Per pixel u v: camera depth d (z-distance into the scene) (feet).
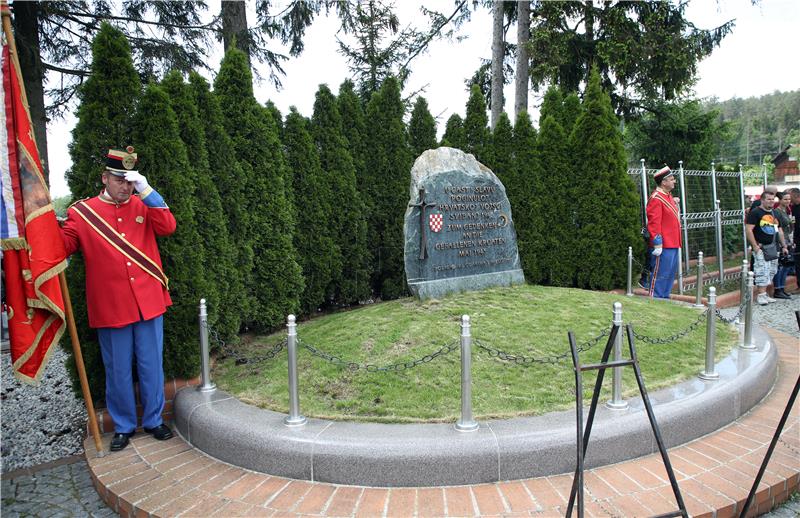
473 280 22.85
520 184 31.45
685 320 21.09
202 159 18.85
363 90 59.98
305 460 12.19
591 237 31.30
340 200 27.02
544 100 36.40
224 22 41.19
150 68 42.98
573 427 12.44
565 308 20.31
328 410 13.96
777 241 34.71
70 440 16.63
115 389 14.75
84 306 16.02
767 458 10.84
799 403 16.08
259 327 23.06
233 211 20.90
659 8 49.26
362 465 11.84
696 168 65.10
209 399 15.42
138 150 16.48
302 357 17.33
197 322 17.24
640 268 31.81
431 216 21.76
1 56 12.66
